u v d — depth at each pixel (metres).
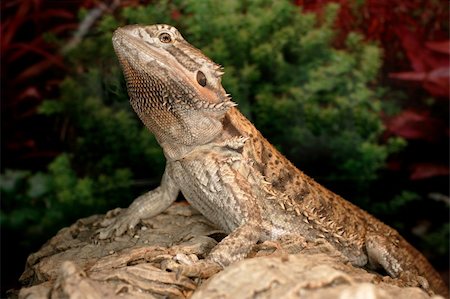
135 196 0.86
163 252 0.59
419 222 0.89
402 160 0.88
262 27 0.84
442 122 0.87
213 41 0.84
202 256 0.60
